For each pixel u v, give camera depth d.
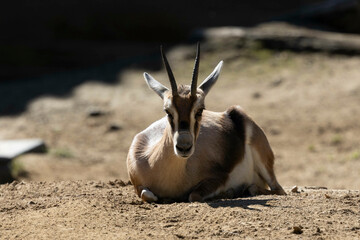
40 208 19.20
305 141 46.69
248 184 23.05
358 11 71.31
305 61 61.78
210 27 79.44
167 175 20.55
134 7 86.12
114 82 61.50
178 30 76.88
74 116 53.94
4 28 78.75
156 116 53.22
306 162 42.22
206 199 20.97
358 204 18.95
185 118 19.05
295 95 55.25
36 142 42.66
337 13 71.69
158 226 16.92
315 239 15.48
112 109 55.22
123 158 43.88
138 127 51.09
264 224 16.69
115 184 24.34
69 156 42.75
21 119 53.84
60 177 37.28
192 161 20.94
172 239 15.71
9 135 49.28
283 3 94.25
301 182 38.03
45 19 82.00
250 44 64.94
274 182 23.28
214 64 62.22
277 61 62.19
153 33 76.81
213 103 54.19
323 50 63.06
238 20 83.56
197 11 87.19
